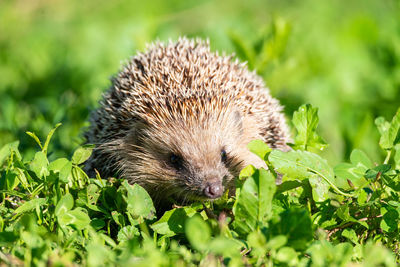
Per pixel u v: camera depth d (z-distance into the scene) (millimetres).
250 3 12453
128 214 3951
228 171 5293
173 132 5262
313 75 9102
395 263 3572
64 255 3246
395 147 4516
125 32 9578
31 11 12727
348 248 3443
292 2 12430
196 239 3117
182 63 5637
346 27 10133
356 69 9219
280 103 7824
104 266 3154
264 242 3168
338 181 4625
